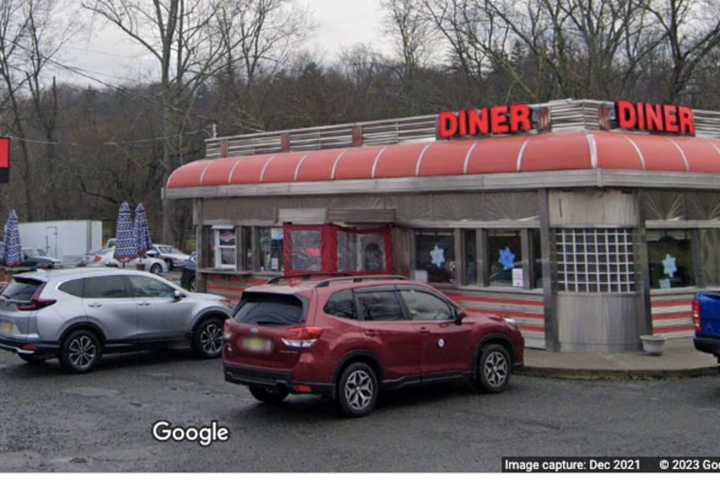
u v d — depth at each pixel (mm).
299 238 15977
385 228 16156
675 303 14133
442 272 15539
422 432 8297
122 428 8617
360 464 7012
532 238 14188
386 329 9312
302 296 8930
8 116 51906
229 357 9344
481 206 14664
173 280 36938
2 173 21859
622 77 36969
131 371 12789
